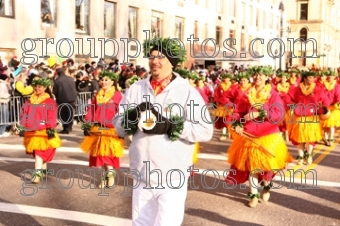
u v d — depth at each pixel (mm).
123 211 6371
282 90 12836
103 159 7328
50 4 20531
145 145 3885
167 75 4008
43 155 7832
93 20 23359
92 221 5969
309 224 5961
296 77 14398
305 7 79812
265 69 6492
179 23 33281
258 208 6586
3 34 18125
